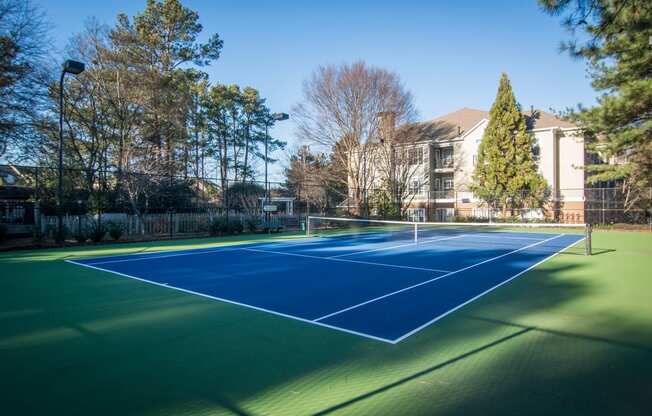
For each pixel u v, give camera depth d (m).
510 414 3.35
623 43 12.66
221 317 6.36
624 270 11.05
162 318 6.30
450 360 4.57
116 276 10.09
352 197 37.59
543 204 36.25
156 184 23.41
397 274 10.35
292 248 16.72
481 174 37.28
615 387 3.85
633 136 16.64
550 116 40.47
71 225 20.59
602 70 16.45
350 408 3.46
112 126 27.84
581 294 8.05
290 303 7.29
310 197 40.88
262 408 3.46
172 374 4.16
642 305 7.16
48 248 16.70
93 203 21.28
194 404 3.53
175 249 16.33
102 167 25.59
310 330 5.69
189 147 33.97
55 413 3.37
